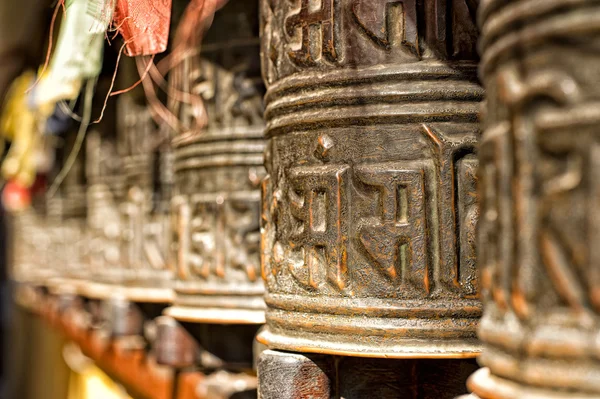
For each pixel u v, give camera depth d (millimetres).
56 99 1350
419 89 791
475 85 798
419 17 803
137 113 1612
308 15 844
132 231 1620
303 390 838
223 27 1227
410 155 790
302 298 835
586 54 515
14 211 3154
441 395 869
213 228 1227
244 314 1188
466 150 784
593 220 505
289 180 857
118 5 952
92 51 1152
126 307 1660
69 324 2258
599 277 503
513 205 552
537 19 538
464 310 783
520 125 544
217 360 1323
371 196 794
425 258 781
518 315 555
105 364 1946
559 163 524
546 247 529
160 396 1518
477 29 805
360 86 811
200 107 1250
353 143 807
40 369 3098
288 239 858
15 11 1781
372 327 792
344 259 805
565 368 525
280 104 872
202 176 1251
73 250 2174
